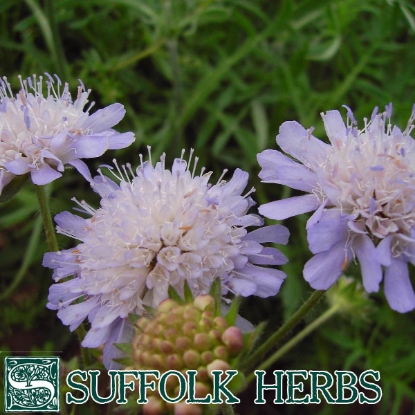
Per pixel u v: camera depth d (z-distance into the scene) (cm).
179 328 11
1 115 13
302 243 19
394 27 20
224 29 22
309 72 22
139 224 12
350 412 19
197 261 12
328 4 20
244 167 20
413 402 20
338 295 16
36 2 21
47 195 14
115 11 22
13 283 18
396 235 12
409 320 19
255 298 19
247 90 21
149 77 22
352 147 12
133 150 20
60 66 19
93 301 12
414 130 19
